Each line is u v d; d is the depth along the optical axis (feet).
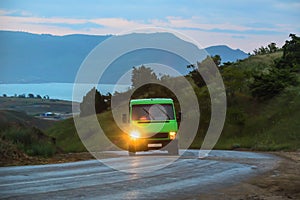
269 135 152.46
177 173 51.60
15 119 94.02
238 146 141.38
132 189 39.29
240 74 192.34
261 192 38.93
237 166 59.88
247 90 195.62
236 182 44.19
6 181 44.45
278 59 230.07
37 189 39.01
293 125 154.40
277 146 126.72
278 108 176.04
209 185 42.06
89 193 36.99
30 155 77.71
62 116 330.34
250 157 78.79
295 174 51.21
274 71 199.11
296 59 221.87
